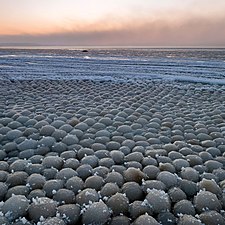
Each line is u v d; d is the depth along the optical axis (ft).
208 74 15.53
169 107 7.63
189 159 4.26
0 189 3.25
